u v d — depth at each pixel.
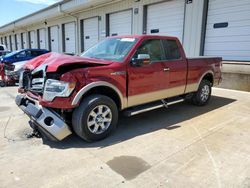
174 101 4.68
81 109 3.18
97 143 3.37
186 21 9.41
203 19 8.77
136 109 3.95
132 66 3.70
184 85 4.81
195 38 9.16
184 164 2.76
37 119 3.17
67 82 3.04
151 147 3.23
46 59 3.60
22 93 3.87
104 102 3.38
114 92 3.54
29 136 3.62
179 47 4.69
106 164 2.77
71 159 2.89
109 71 3.39
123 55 3.75
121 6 12.35
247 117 4.62
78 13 15.84
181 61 4.64
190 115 4.77
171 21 10.16
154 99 4.22
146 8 11.16
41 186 2.34
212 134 3.71
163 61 4.28
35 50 11.38
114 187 2.32
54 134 3.07
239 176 2.51
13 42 30.86
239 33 7.88
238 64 7.59
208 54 8.95
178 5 9.73
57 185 2.36
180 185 2.35
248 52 7.73
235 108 5.31
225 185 2.35
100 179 2.46
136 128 3.99
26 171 2.62
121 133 3.75
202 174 2.55
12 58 10.51
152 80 4.04
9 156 2.97
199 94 5.35
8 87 8.51
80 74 3.12
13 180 2.45
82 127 3.21
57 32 19.25
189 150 3.13
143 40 3.97
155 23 10.90
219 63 5.86
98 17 14.21
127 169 2.66
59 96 3.05
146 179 2.46
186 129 3.94
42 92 3.28
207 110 5.15
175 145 3.29
